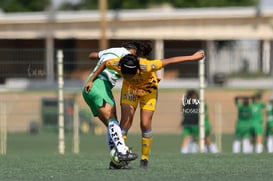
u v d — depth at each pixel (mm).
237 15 125875
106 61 29453
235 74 100812
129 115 30031
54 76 56594
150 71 29156
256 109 58094
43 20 120125
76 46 122500
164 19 124312
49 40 120938
